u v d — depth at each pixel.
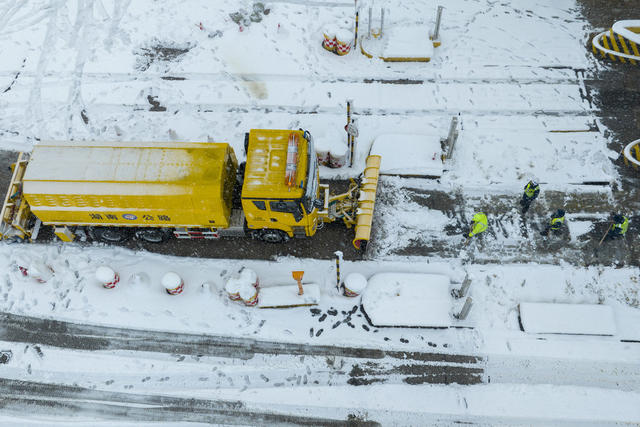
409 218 15.60
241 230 14.61
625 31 17.88
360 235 14.20
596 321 13.79
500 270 14.76
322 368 13.58
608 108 17.30
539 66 18.22
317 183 14.26
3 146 16.98
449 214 15.67
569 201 15.73
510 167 16.28
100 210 13.90
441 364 13.56
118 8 19.72
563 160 16.36
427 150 16.41
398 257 15.04
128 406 13.22
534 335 13.84
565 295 14.39
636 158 16.14
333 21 19.28
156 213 13.90
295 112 17.44
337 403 13.11
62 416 13.12
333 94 17.80
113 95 17.92
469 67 18.25
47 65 18.58
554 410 12.89
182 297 14.52
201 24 19.20
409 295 14.13
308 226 14.25
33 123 17.39
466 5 19.69
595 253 14.91
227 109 17.56
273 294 14.20
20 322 14.30
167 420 13.04
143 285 14.48
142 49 18.91
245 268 14.89
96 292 14.62
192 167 13.57
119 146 14.08
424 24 19.17
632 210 15.52
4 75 18.38
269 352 13.81
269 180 13.09
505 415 12.86
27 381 13.54
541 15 19.41
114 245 15.40
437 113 17.39
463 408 12.97
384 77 18.12
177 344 13.96
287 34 19.06
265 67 18.41
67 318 14.31
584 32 18.95
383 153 16.41
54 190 13.46
